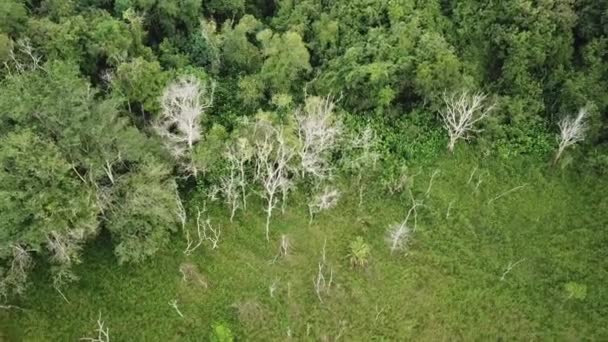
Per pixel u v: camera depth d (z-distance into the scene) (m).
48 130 43.88
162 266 46.94
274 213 50.22
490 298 46.00
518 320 45.12
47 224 41.03
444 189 51.44
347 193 51.31
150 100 50.75
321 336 44.38
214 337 42.78
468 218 49.97
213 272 47.03
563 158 51.94
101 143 44.34
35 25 51.97
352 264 47.47
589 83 52.31
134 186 44.75
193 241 48.44
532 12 53.28
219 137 49.97
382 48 52.81
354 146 52.19
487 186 51.66
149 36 59.12
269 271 47.28
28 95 43.59
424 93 53.03
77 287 45.50
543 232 49.25
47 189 41.75
